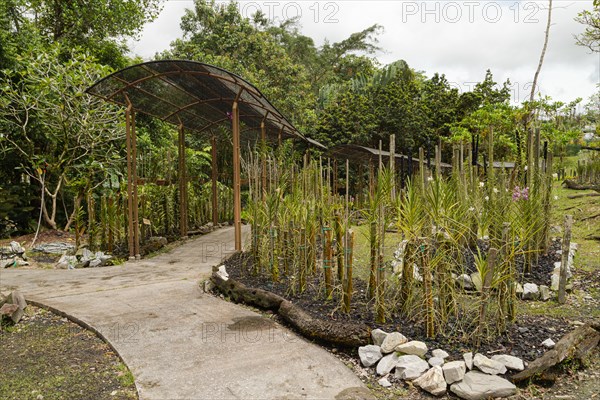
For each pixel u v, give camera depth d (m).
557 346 2.62
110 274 5.29
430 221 3.20
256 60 16.30
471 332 2.84
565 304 3.60
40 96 7.68
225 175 10.41
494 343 2.73
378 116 12.61
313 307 3.46
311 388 2.40
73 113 7.85
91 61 8.14
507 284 3.00
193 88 6.30
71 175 8.98
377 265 3.08
